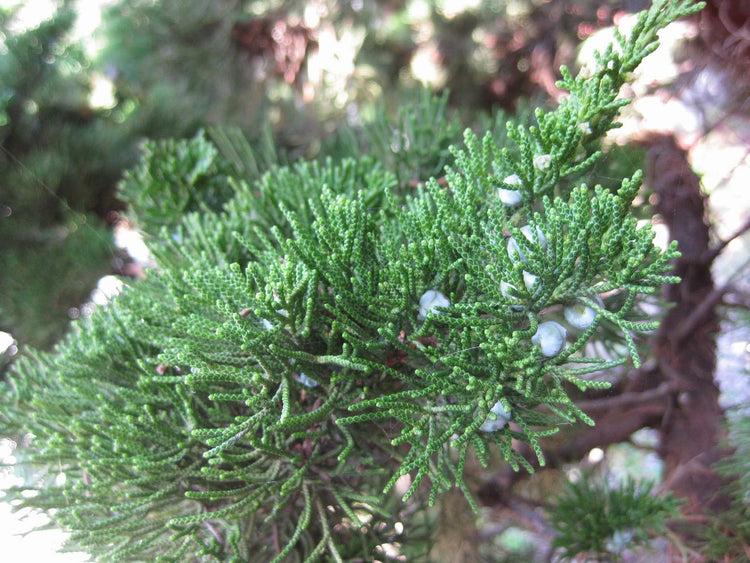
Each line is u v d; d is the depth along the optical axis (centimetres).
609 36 37
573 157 16
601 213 14
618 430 35
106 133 46
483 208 17
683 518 27
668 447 34
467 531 32
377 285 16
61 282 40
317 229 16
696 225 33
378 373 17
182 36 49
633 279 14
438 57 52
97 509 18
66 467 20
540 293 15
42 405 19
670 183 33
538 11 45
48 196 42
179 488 18
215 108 48
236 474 17
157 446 18
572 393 36
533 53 46
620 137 30
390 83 53
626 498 27
